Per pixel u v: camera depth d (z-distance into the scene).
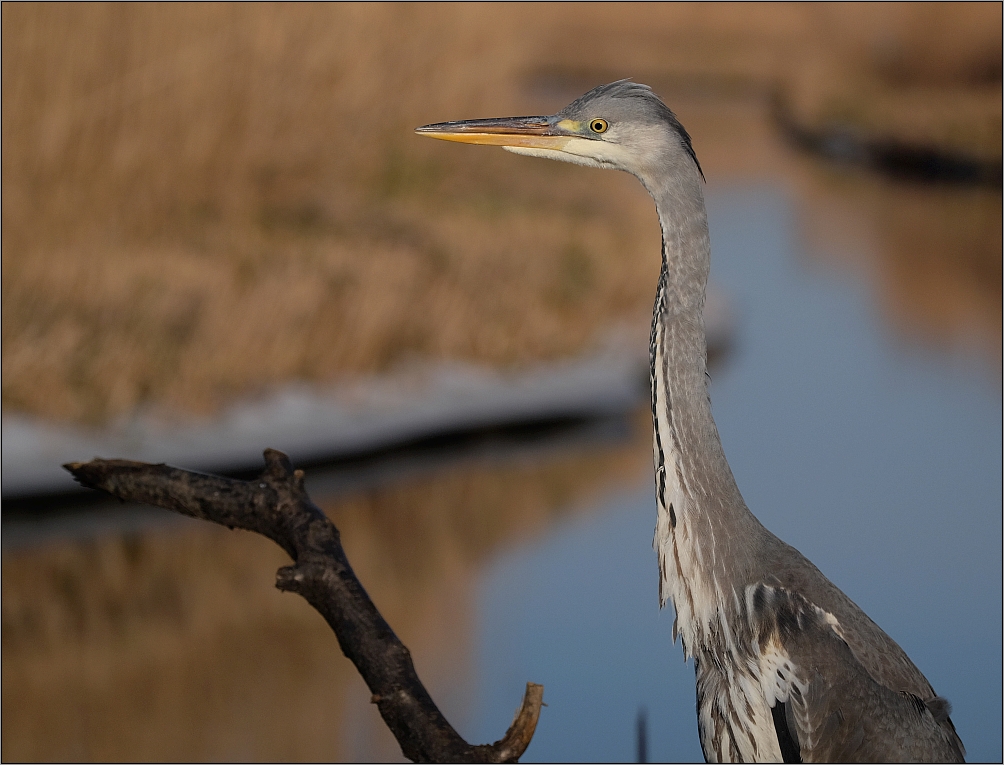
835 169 36.00
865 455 12.91
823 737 5.11
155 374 12.49
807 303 20.12
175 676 9.04
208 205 17.83
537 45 50.69
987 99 38.66
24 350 11.90
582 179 26.25
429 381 14.03
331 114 19.89
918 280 22.16
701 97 52.03
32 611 9.79
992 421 14.03
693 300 5.58
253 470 11.90
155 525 11.26
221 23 17.86
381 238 18.11
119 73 16.47
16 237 14.20
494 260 17.55
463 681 8.70
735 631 5.44
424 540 11.10
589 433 13.98
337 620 4.06
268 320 13.48
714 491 5.50
